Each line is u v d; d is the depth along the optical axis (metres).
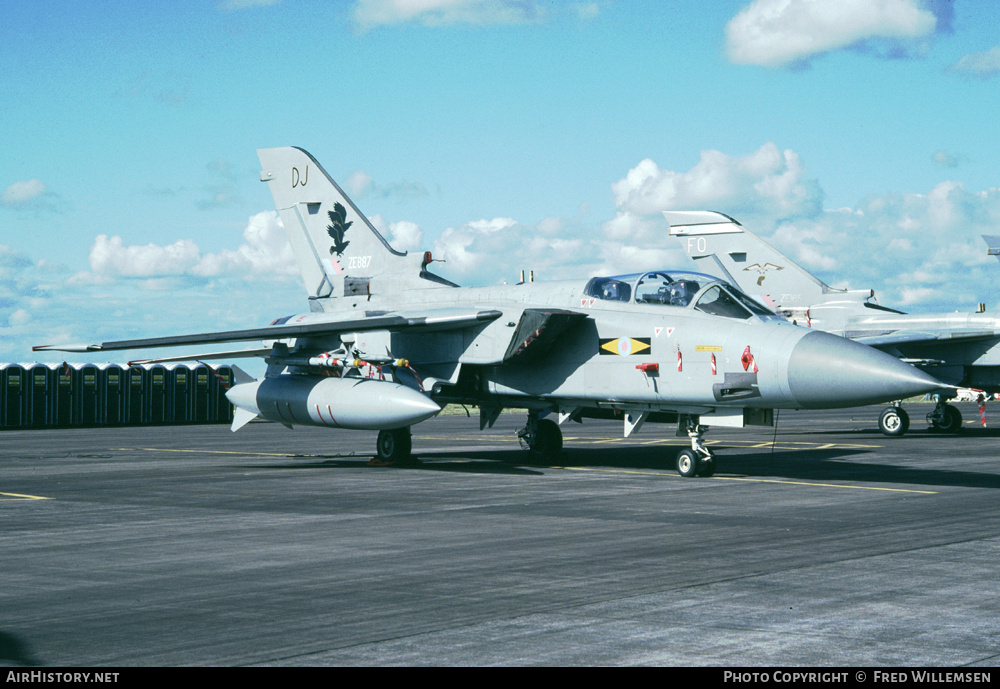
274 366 19.86
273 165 22.03
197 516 11.52
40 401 37.78
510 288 18.11
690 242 31.95
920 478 15.47
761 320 14.83
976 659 5.56
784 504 12.28
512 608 6.79
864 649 5.76
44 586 7.63
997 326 27.02
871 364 13.33
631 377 15.80
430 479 15.73
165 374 40.94
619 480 15.35
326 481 15.54
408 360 18.30
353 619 6.52
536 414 18.89
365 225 20.58
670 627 6.26
